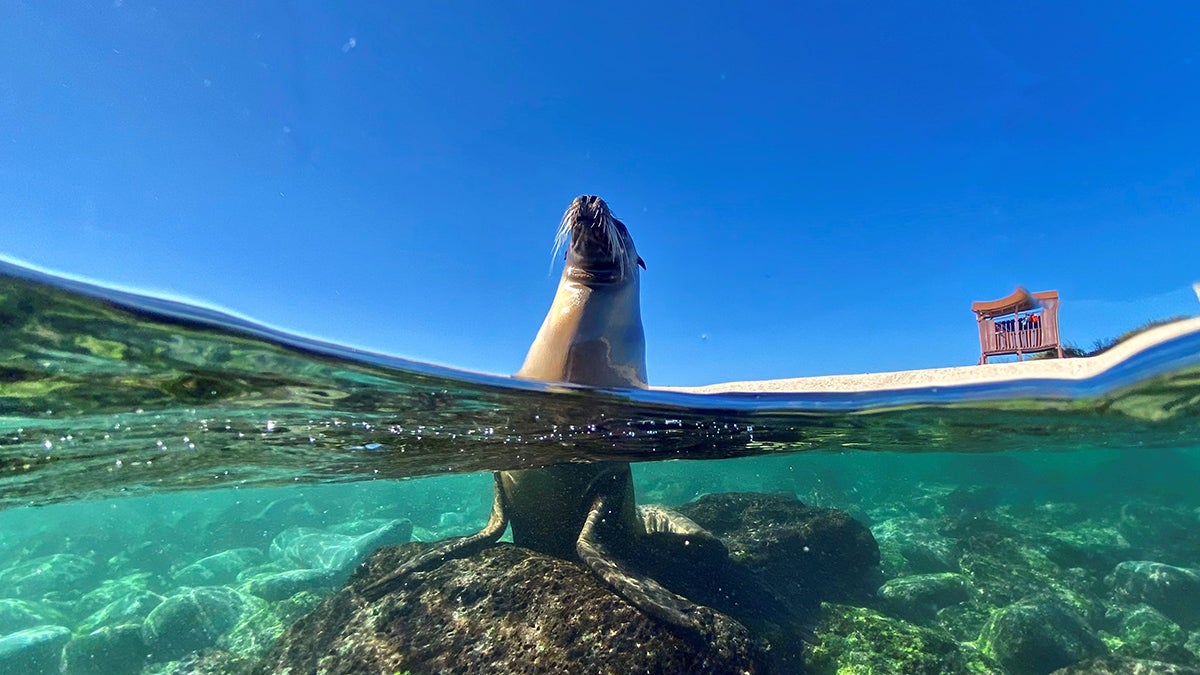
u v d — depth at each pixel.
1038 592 2.20
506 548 1.53
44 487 1.43
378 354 0.99
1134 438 2.00
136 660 1.91
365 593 1.48
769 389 1.53
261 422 1.16
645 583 1.34
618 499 1.69
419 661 1.23
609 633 1.19
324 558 3.06
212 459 1.36
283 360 0.95
